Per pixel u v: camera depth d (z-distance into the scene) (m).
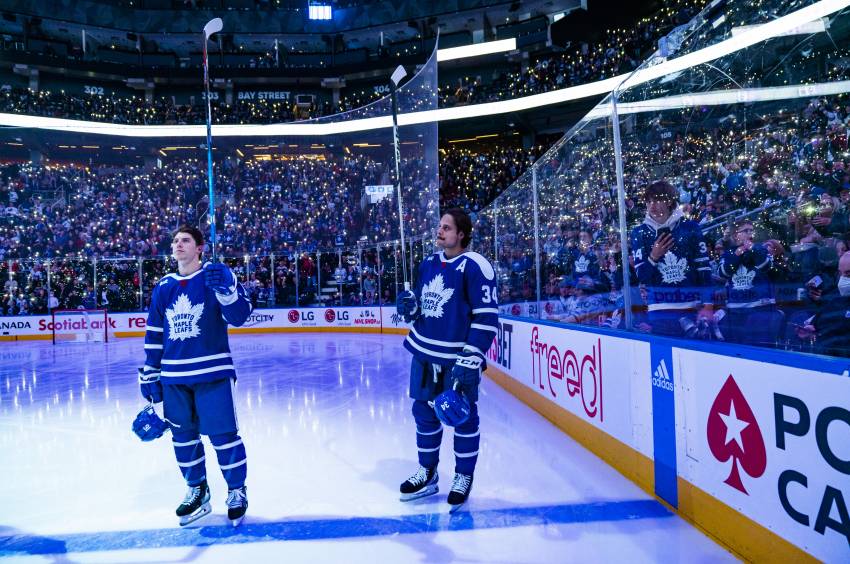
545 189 5.66
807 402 1.97
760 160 3.51
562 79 21.45
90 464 4.00
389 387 6.94
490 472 3.58
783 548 2.09
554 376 4.84
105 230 15.98
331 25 26.17
